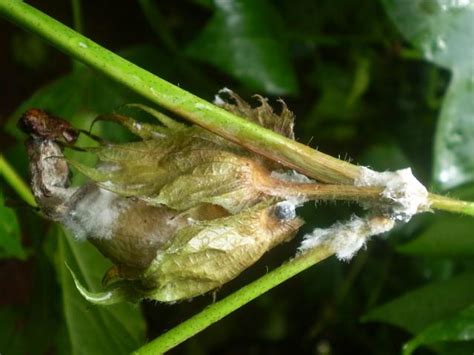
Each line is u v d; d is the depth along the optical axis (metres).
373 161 0.24
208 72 0.23
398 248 0.19
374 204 0.13
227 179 0.13
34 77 0.28
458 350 0.18
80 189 0.13
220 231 0.13
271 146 0.13
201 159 0.13
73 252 0.18
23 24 0.13
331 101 0.25
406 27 0.19
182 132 0.13
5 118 0.27
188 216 0.13
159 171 0.13
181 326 0.13
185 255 0.13
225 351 0.31
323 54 0.25
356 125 0.25
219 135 0.13
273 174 0.13
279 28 0.21
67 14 0.26
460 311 0.16
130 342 0.18
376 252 0.26
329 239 0.13
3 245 0.16
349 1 0.23
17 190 0.17
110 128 0.19
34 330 0.19
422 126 0.24
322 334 0.29
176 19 0.25
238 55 0.21
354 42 0.23
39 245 0.19
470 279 0.19
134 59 0.22
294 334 0.30
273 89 0.21
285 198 0.13
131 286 0.13
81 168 0.13
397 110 0.25
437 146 0.19
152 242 0.13
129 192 0.13
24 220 0.19
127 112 0.20
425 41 0.19
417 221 0.24
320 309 0.28
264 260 0.26
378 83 0.25
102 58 0.13
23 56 0.28
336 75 0.25
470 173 0.19
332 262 0.27
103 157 0.13
